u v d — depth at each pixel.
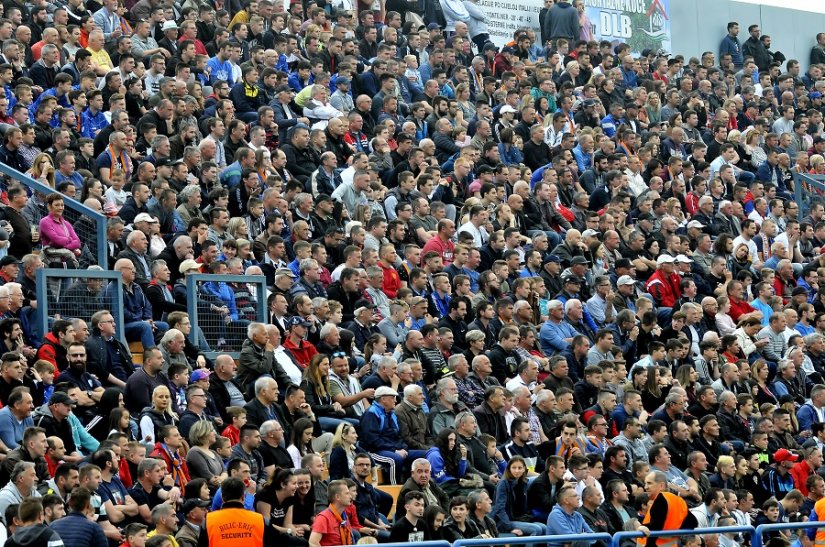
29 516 37.66
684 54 125.44
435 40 103.56
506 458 56.31
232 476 45.38
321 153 77.94
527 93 97.25
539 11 117.31
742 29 128.38
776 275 82.75
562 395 60.59
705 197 86.88
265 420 52.50
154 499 45.31
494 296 68.94
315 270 63.53
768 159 98.88
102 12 86.50
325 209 70.31
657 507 47.69
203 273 59.47
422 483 49.59
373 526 48.91
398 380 57.53
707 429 62.62
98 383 51.00
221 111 77.44
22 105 71.00
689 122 101.06
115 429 47.62
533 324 69.25
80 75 76.00
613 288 77.00
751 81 117.62
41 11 83.50
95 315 53.16
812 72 126.12
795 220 91.44
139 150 71.94
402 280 68.62
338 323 62.09
